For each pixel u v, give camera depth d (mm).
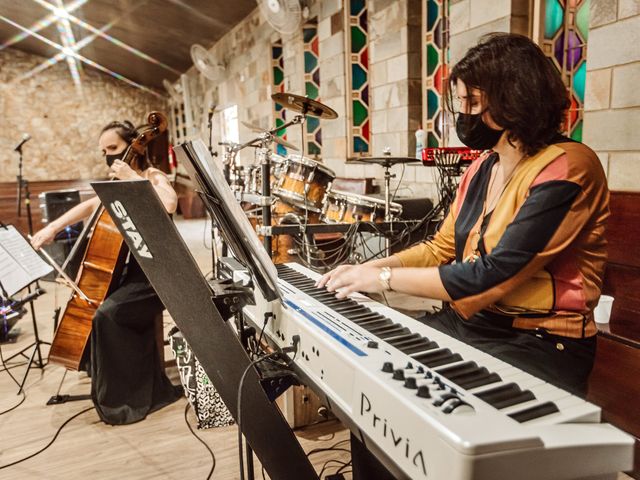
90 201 2762
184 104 11602
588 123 2496
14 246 2383
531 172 1114
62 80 12383
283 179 3652
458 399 735
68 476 1809
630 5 2240
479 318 1292
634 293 2057
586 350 1173
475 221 1318
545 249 1048
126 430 2125
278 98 3311
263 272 1140
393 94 4598
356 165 5199
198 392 2104
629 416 1764
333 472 1771
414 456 732
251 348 1532
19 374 2734
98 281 2277
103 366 2186
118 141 2438
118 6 8117
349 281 1207
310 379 1067
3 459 1923
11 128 12039
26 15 9703
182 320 1131
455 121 1244
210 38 9117
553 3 3207
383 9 4590
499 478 651
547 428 722
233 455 1924
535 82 1079
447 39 4094
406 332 1066
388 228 2859
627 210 2068
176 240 1089
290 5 5574
